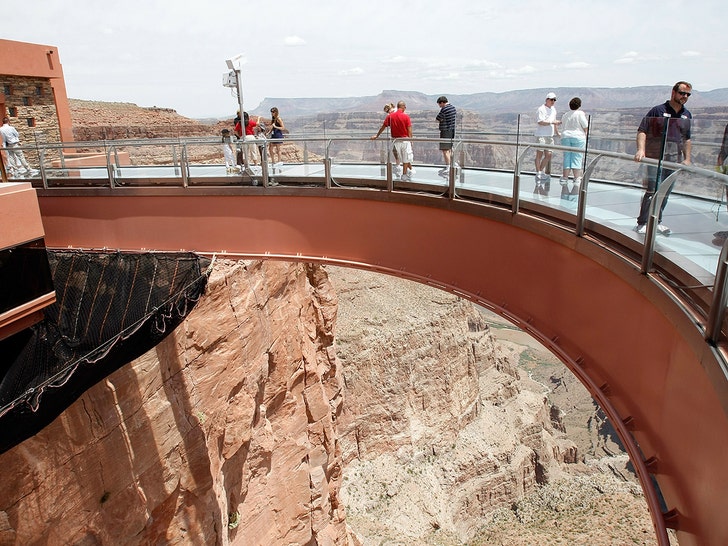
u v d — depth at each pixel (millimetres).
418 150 11461
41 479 11422
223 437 19672
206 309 17984
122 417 13805
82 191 14594
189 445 16750
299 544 27969
